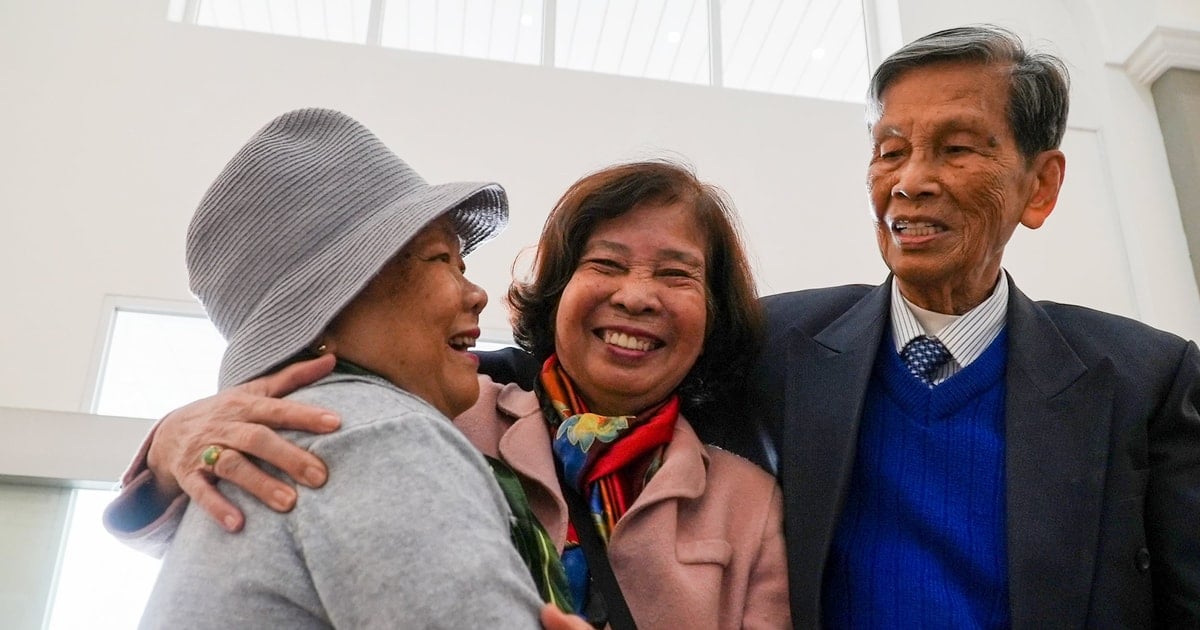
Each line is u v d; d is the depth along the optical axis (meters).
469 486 0.75
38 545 2.22
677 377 1.30
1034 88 1.32
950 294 1.38
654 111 4.73
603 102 4.70
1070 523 1.18
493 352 1.50
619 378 1.25
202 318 4.09
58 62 4.21
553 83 4.67
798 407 1.39
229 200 0.91
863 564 1.26
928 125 1.31
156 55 4.30
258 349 0.85
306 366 0.84
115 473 2.25
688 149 4.70
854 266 4.66
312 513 0.69
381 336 0.91
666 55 5.41
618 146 4.62
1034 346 1.34
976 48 1.32
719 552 1.17
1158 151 4.69
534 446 1.19
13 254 3.92
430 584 0.65
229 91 4.30
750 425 1.47
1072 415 1.26
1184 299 4.40
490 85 4.59
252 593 0.67
